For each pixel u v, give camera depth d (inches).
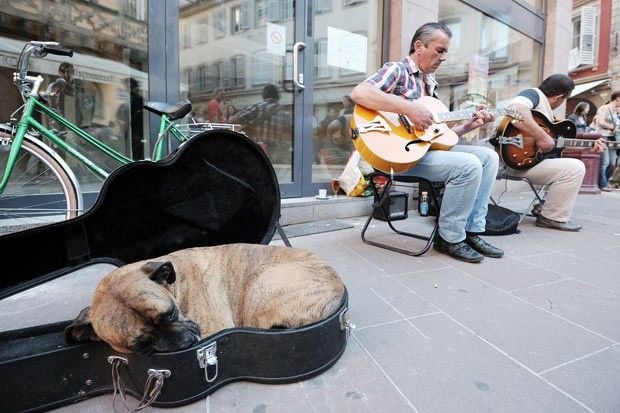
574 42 436.8
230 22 125.5
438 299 63.4
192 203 57.4
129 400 37.9
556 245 98.3
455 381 41.4
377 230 112.8
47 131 72.0
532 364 44.7
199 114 123.6
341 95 146.9
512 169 118.9
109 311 34.8
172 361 35.5
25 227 79.0
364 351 47.4
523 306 60.9
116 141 110.8
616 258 87.0
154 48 101.5
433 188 93.1
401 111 81.1
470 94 197.2
